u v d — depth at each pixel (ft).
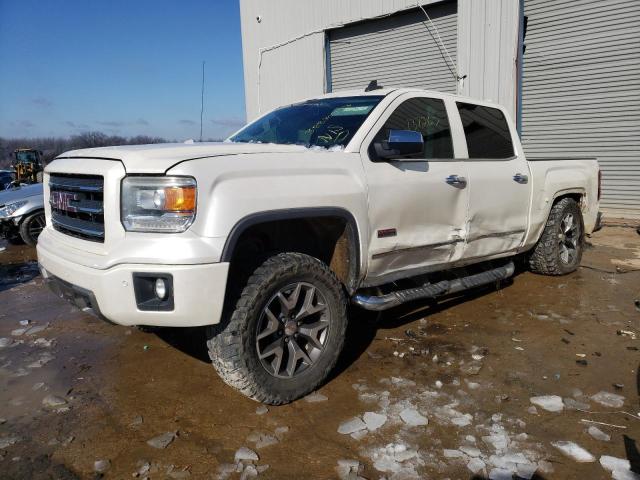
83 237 9.84
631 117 29.71
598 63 30.37
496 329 13.70
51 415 9.70
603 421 9.20
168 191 8.49
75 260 9.31
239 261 9.80
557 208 17.75
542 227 17.01
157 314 8.51
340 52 42.01
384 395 10.19
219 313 8.66
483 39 32.81
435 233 12.61
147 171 8.59
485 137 14.75
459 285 13.60
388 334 13.39
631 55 29.19
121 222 8.79
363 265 11.01
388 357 12.00
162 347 12.84
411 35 37.47
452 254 13.38
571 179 17.88
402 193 11.55
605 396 10.05
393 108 12.23
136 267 8.41
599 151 31.17
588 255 22.06
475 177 13.56
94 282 8.73
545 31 32.01
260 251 10.66
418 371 11.27
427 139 12.86
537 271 18.48
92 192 9.37
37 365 11.91
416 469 7.94
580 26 30.68
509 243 15.49
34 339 13.66
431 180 12.26
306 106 13.78
